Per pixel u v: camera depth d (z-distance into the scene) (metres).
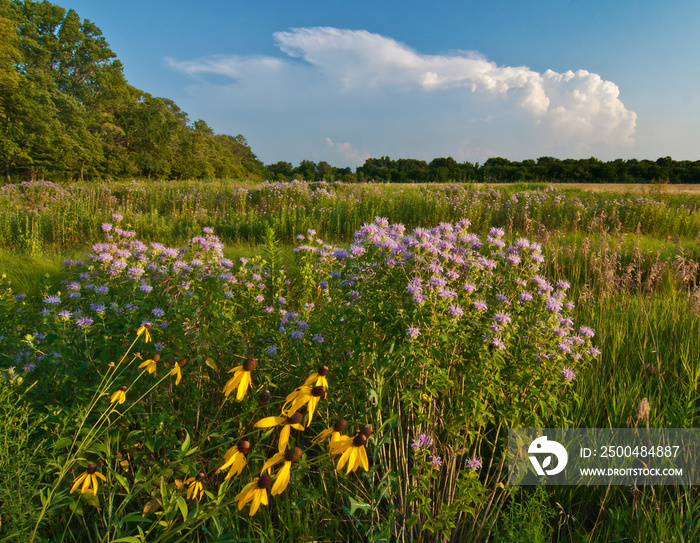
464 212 11.83
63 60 55.75
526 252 3.14
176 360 2.57
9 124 37.22
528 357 2.57
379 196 14.34
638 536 2.25
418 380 2.45
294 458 1.38
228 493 2.15
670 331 4.52
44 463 2.06
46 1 54.81
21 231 9.73
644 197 13.93
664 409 3.11
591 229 9.25
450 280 2.81
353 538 2.22
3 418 1.92
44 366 2.62
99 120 52.12
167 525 1.69
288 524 2.12
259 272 4.65
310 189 15.43
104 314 2.96
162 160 56.78
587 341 3.27
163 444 2.16
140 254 4.16
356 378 2.57
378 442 1.84
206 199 14.34
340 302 3.62
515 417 2.34
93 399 2.04
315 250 5.05
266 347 2.96
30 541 1.65
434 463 2.25
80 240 10.33
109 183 18.53
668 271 6.11
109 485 2.00
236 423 2.61
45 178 39.62
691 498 2.51
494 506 2.39
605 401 3.28
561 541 2.35
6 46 38.56
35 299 5.59
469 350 2.55
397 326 2.48
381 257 2.85
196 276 3.46
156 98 58.09
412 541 2.10
